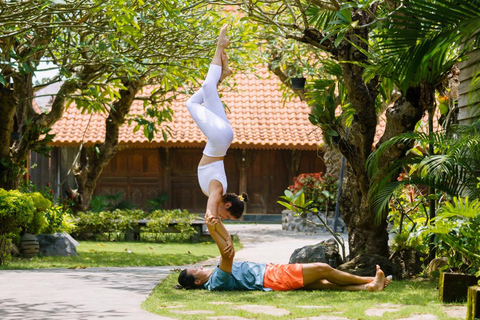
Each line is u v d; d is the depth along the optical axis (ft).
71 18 34.76
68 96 40.52
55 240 39.93
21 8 31.83
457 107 31.78
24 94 42.93
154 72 42.24
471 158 24.62
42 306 20.18
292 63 56.18
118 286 25.04
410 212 32.53
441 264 26.99
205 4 39.68
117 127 56.75
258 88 84.02
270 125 77.77
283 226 69.31
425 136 25.54
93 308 19.86
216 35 41.29
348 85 27.45
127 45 39.42
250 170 80.28
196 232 55.57
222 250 23.24
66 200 56.85
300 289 24.07
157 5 35.91
